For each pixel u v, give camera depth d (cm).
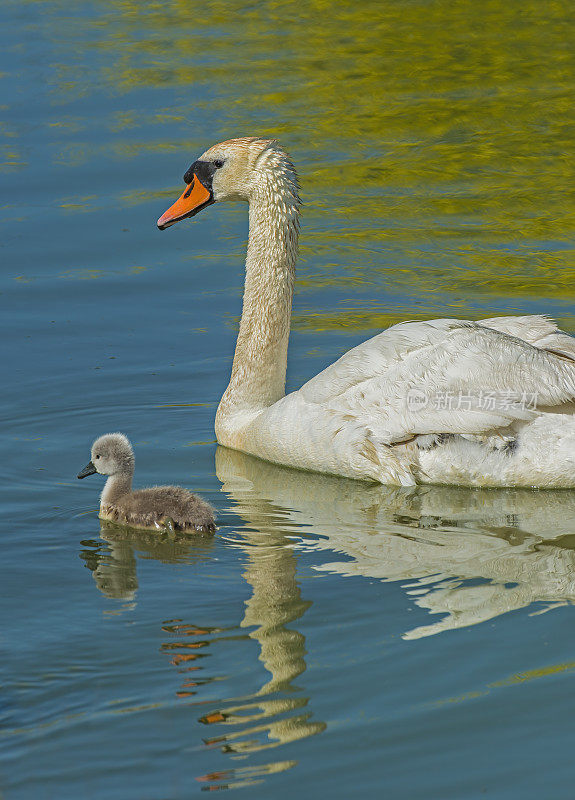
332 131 2584
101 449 1234
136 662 923
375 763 795
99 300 1898
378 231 2156
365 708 855
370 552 1130
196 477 1370
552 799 758
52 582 1071
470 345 1283
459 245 2092
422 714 845
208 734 827
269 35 3222
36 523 1218
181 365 1675
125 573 1090
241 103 2725
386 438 1311
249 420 1467
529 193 2292
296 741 819
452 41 3164
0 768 794
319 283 1964
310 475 1380
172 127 2575
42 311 1853
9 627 981
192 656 929
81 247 2088
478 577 1066
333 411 1352
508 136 2564
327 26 3300
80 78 2858
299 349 1723
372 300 1895
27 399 1554
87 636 963
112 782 780
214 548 1148
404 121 2647
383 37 3203
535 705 853
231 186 1526
